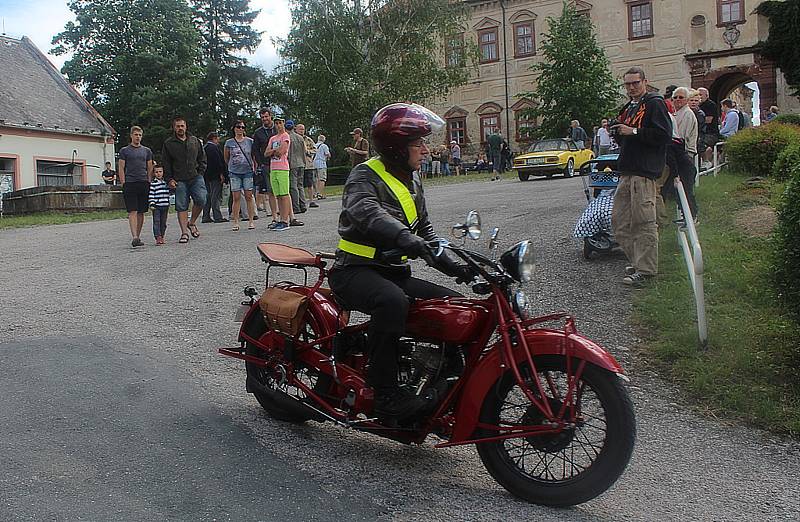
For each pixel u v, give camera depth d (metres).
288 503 4.01
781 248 6.17
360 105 39.66
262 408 5.46
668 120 7.82
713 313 7.06
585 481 3.98
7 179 37.03
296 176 16.41
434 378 4.32
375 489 4.23
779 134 14.65
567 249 10.09
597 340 6.79
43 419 5.07
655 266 8.09
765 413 5.42
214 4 54.19
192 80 49.09
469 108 50.62
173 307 8.27
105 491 4.08
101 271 10.44
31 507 3.87
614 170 9.45
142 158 12.52
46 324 7.52
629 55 45.22
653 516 4.09
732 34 42.75
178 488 4.14
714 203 11.73
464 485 4.34
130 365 6.25
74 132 40.31
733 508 4.21
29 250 13.02
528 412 4.12
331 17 40.12
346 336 4.73
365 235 4.29
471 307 4.20
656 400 5.74
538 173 28.72
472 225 4.19
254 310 5.32
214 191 16.12
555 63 40.72
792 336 6.46
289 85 42.31
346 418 4.62
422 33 40.34
